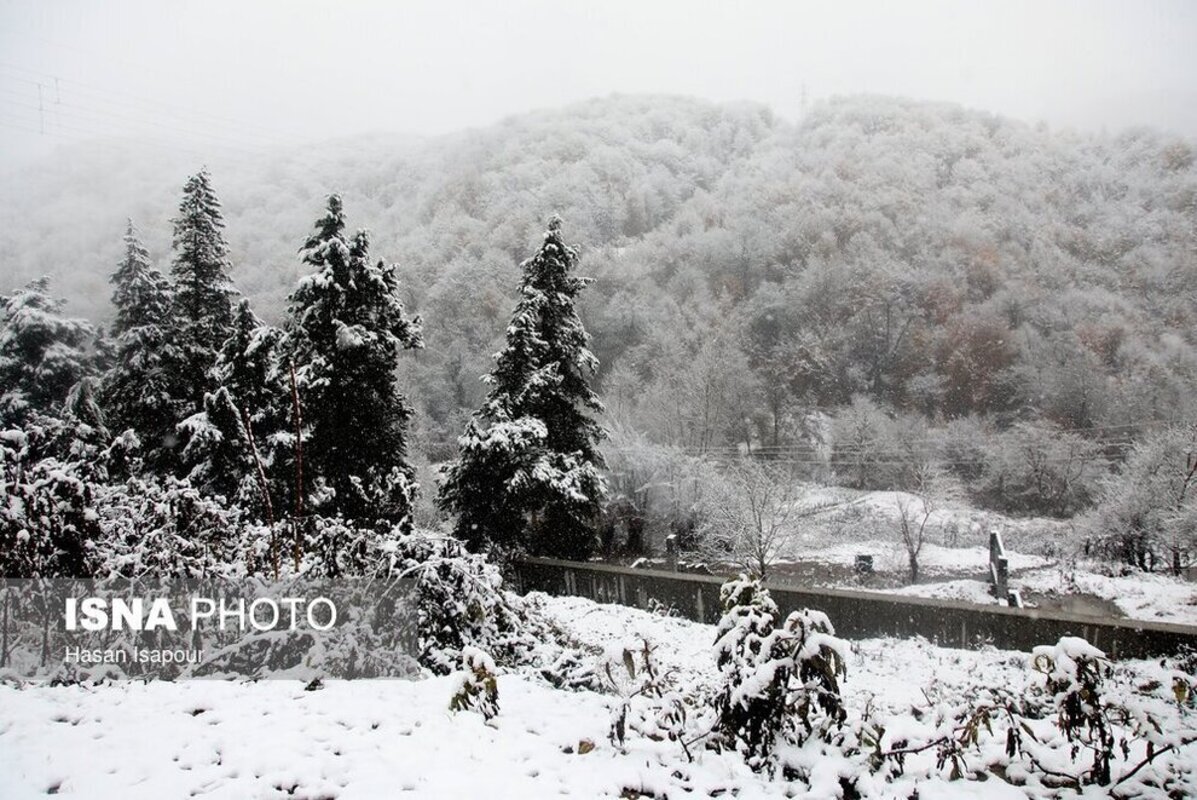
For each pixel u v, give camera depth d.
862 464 49.44
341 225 19.25
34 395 27.09
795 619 4.68
